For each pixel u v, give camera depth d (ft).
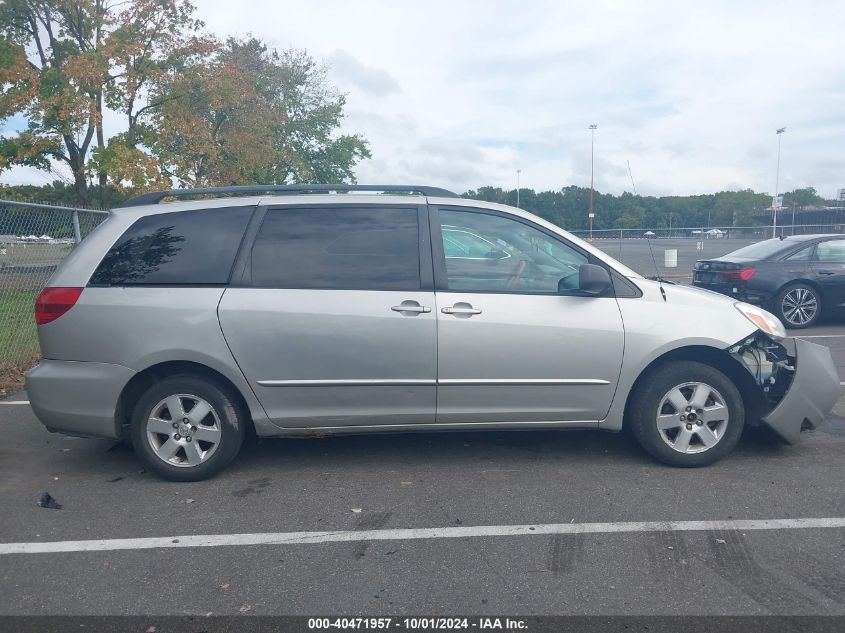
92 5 79.46
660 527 12.47
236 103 86.79
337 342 14.57
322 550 11.76
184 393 14.76
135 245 15.06
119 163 73.05
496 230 15.48
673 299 15.31
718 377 15.11
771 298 35.40
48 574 11.02
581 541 11.98
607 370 14.97
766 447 16.69
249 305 14.53
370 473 15.37
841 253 35.94
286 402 14.79
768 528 12.35
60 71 76.95
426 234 15.21
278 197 15.49
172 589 10.53
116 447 17.49
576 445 17.11
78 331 14.61
